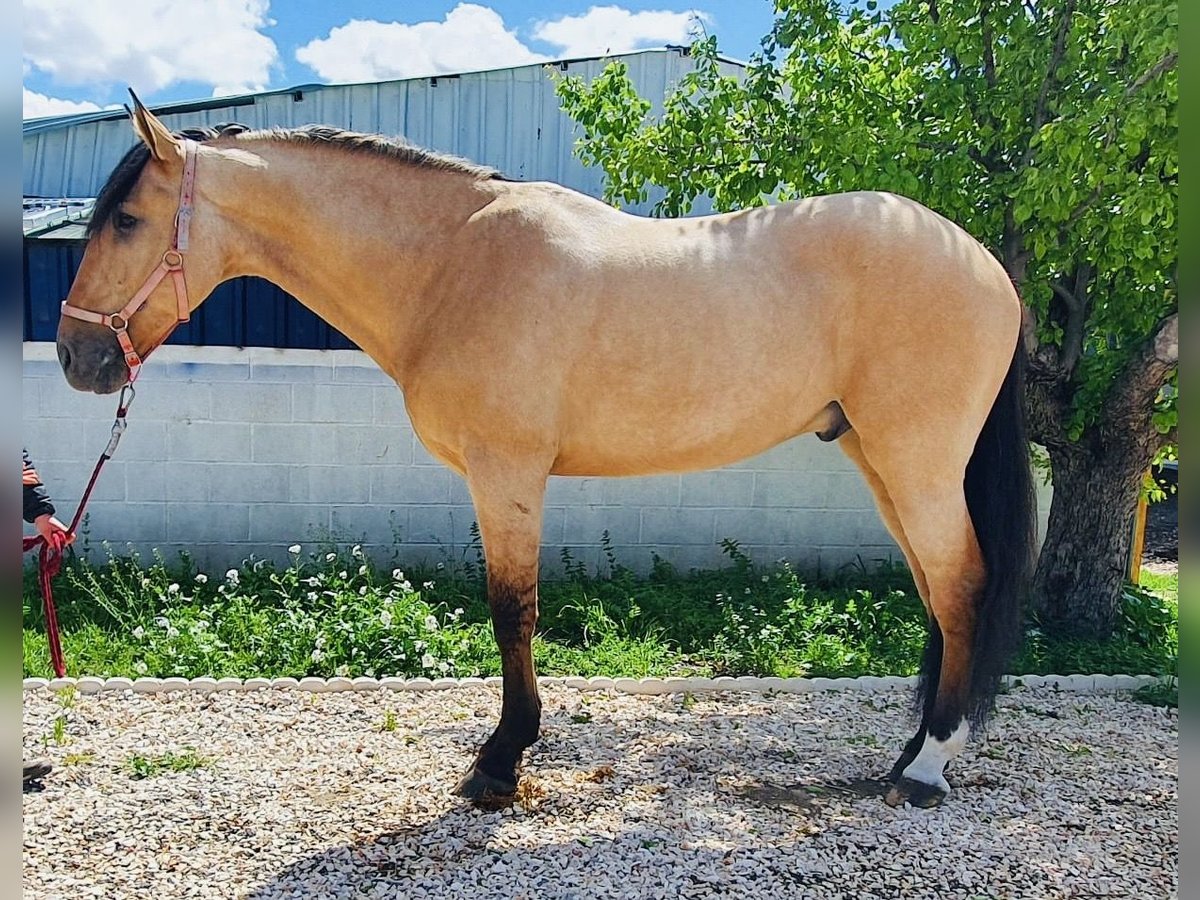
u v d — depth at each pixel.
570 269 2.71
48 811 2.84
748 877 2.50
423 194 2.86
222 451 5.86
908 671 4.46
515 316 2.67
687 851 2.62
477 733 3.55
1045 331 4.80
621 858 2.58
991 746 3.54
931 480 2.82
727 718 3.81
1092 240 4.39
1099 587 5.00
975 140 4.52
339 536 5.98
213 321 5.83
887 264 2.76
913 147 4.30
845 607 5.32
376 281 2.86
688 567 6.21
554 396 2.72
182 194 2.70
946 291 2.76
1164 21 3.73
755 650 4.57
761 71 4.87
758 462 6.18
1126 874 2.58
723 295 2.74
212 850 2.62
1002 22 4.47
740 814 2.88
